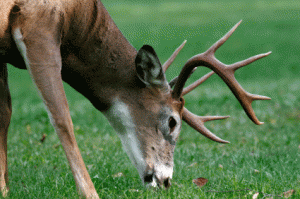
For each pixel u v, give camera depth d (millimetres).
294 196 8523
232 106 20969
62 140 7594
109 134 15680
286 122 17609
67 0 7887
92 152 12828
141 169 8555
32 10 7531
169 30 52656
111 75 8508
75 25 8117
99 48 8414
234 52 43344
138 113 8484
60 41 7789
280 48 44094
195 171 10789
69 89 29969
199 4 71250
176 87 8578
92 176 10453
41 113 19375
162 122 8516
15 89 29578
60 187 9078
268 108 20344
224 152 12961
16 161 11766
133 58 8641
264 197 8422
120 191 9141
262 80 34000
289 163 11477
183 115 9297
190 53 43156
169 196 8250
